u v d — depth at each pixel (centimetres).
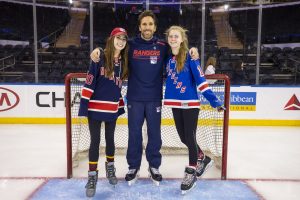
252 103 592
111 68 252
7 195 263
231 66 1035
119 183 287
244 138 497
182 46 262
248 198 256
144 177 310
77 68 1018
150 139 286
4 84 588
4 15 1249
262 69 1055
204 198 255
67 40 1297
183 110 267
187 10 1277
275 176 322
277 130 561
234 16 1292
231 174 326
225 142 297
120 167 343
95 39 1320
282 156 398
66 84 293
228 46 1267
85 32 1322
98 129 262
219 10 1281
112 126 269
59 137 490
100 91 255
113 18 1307
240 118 594
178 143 416
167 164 355
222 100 421
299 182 302
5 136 495
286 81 968
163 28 1288
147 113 280
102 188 274
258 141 478
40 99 593
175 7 1274
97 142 262
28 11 1280
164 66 289
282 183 299
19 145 440
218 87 421
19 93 591
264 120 596
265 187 288
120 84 264
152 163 291
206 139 411
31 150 414
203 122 425
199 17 1281
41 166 346
